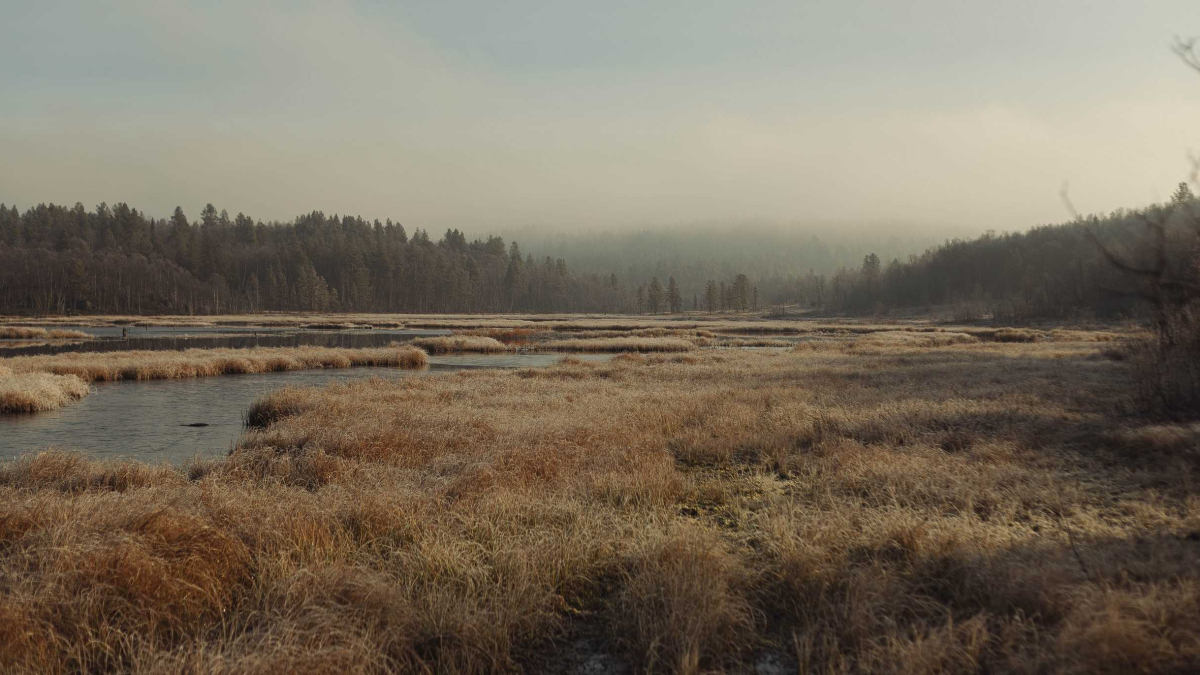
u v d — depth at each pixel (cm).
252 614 489
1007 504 739
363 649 422
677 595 491
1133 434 1013
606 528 681
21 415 1834
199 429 1634
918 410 1402
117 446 1420
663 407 1572
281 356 3406
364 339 5866
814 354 3841
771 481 925
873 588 513
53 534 578
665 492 839
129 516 626
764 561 615
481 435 1228
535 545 612
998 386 1842
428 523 667
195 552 548
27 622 432
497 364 3762
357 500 729
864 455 987
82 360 2972
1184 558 538
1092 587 476
